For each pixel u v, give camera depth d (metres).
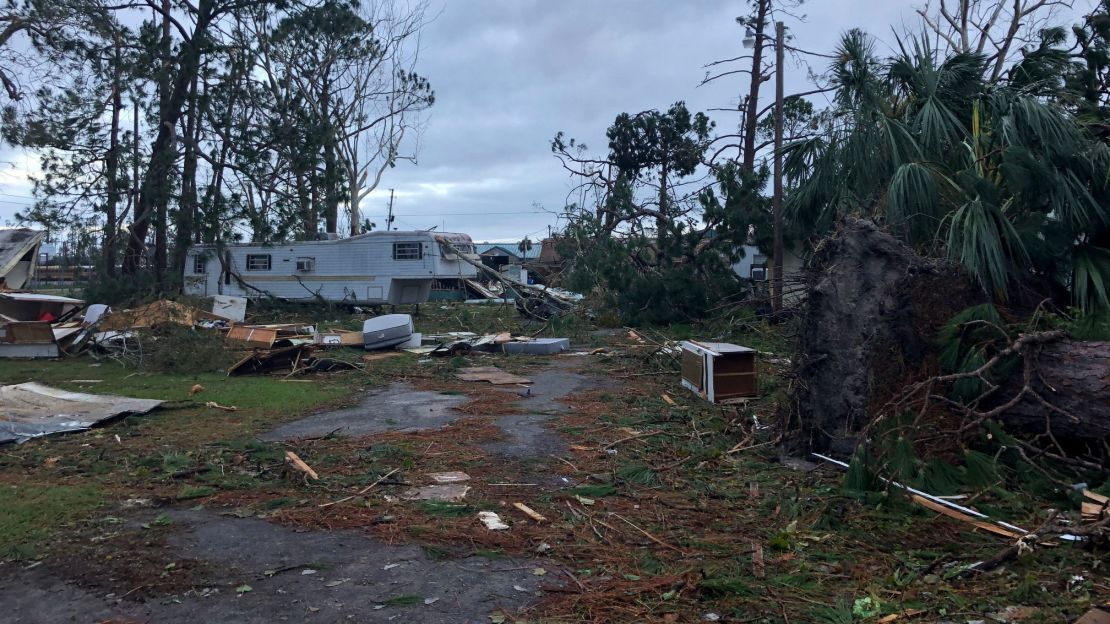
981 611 3.86
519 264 45.31
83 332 14.64
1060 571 4.32
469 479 6.30
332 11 29.28
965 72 10.65
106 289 20.97
